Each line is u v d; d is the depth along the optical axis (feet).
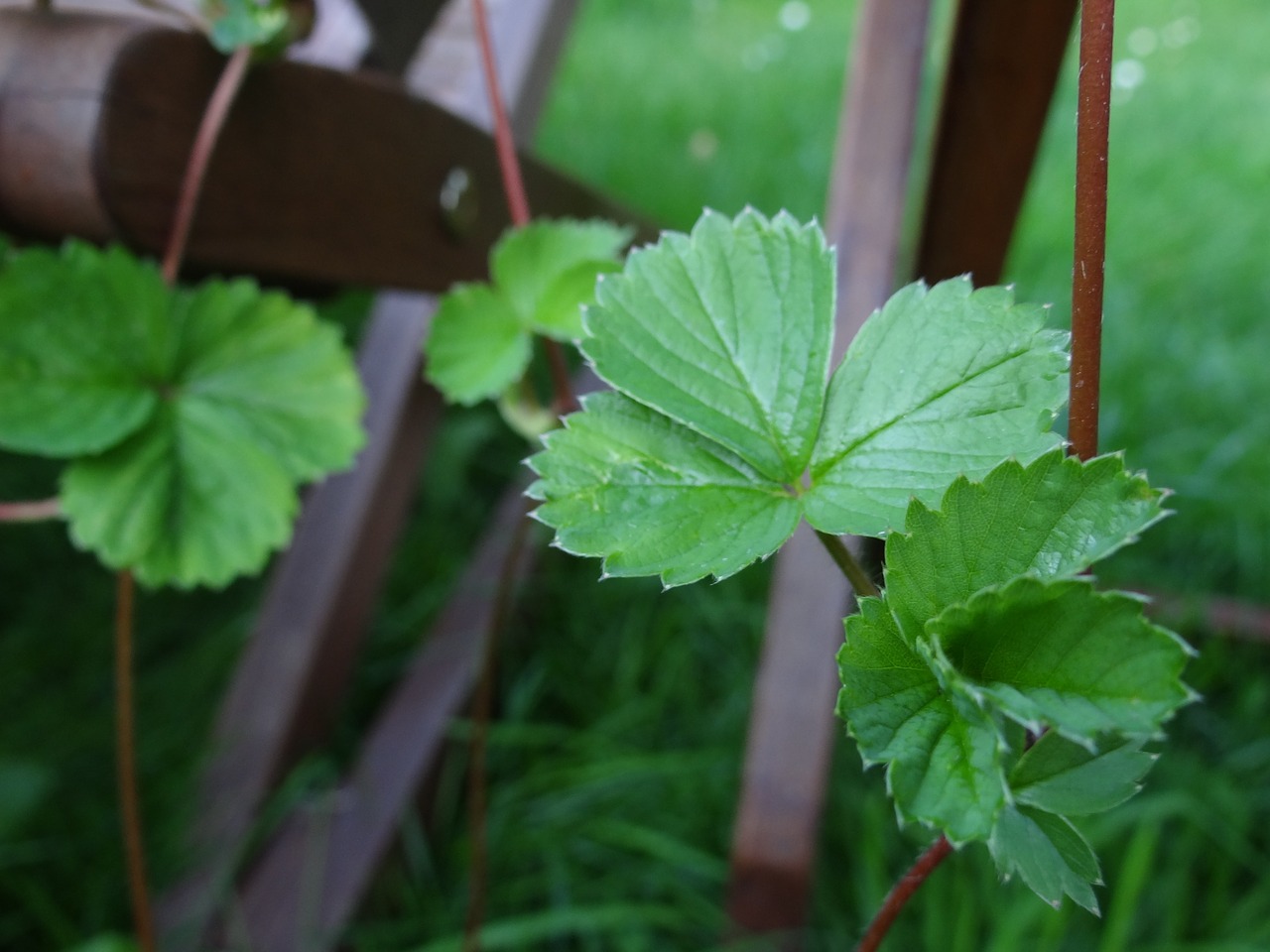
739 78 5.25
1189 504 2.76
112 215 1.32
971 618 0.69
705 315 0.96
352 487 2.29
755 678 2.41
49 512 1.35
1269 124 4.79
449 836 2.22
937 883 1.95
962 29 1.44
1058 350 0.90
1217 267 3.67
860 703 0.73
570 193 1.99
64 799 2.13
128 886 2.05
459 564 2.73
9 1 1.62
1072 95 4.78
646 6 6.48
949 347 0.93
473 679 2.32
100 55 1.29
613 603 2.61
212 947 2.00
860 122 1.83
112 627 2.42
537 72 2.44
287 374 1.42
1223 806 2.12
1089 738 0.64
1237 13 6.48
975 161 1.53
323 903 2.04
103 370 1.35
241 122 1.40
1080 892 0.83
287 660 2.22
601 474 0.93
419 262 1.69
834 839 2.13
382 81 1.57
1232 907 2.02
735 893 1.93
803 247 0.96
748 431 0.94
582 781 2.21
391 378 2.32
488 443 3.08
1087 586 0.66
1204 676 2.33
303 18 1.37
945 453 0.90
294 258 1.51
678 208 3.96
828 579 1.90
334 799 2.16
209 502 1.39
